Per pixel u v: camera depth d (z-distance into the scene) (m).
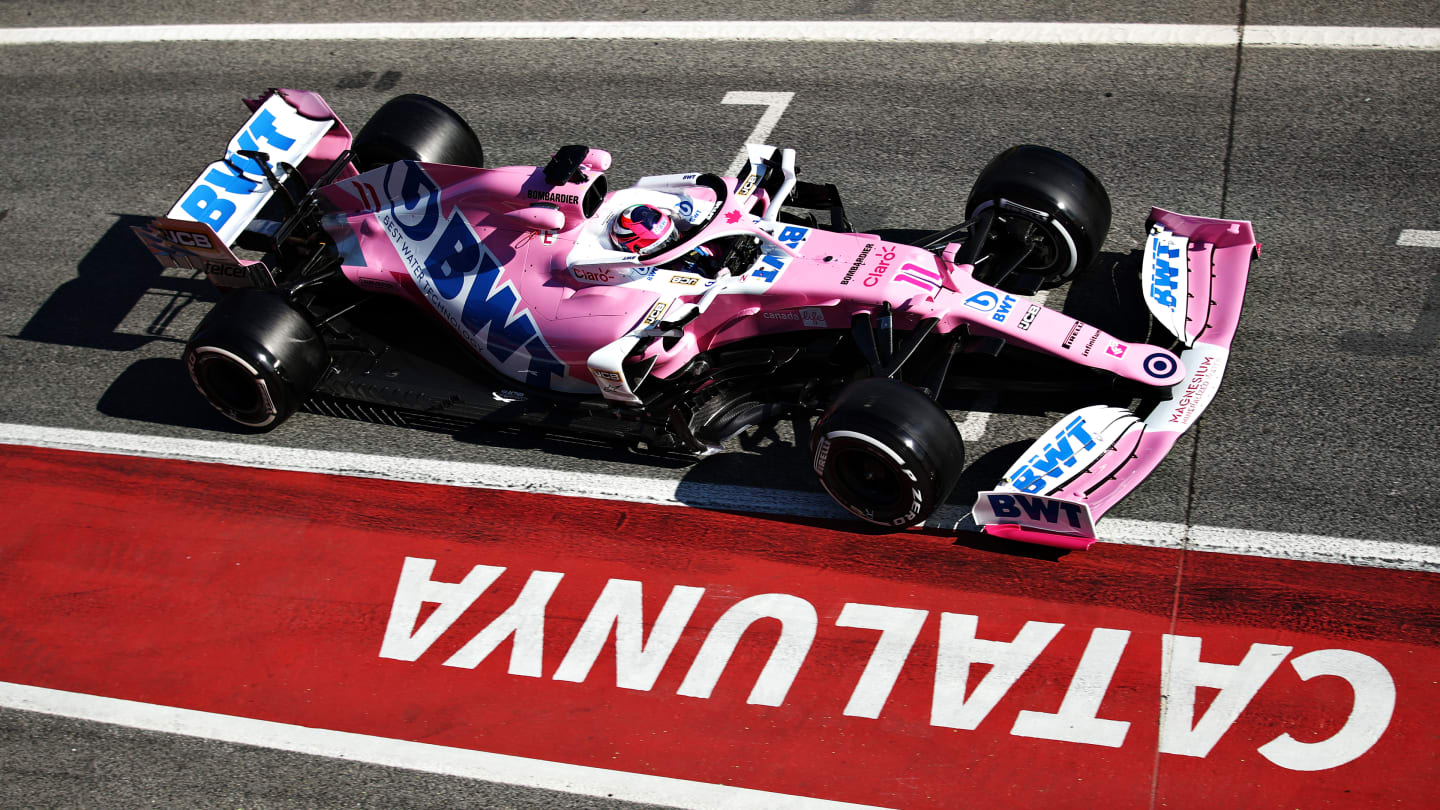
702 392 28.89
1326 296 30.67
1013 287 30.91
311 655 26.16
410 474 29.95
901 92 39.78
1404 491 25.91
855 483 25.58
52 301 36.97
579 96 41.84
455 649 25.83
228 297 29.95
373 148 33.47
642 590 26.41
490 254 29.88
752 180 28.88
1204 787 21.56
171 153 42.03
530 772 23.39
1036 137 37.19
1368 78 37.22
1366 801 21.05
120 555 29.00
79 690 26.17
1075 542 24.67
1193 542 25.56
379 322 32.75
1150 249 29.12
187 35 48.31
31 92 46.16
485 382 30.78
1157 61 39.25
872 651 24.55
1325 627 23.69
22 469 31.62
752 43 43.12
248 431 31.88
